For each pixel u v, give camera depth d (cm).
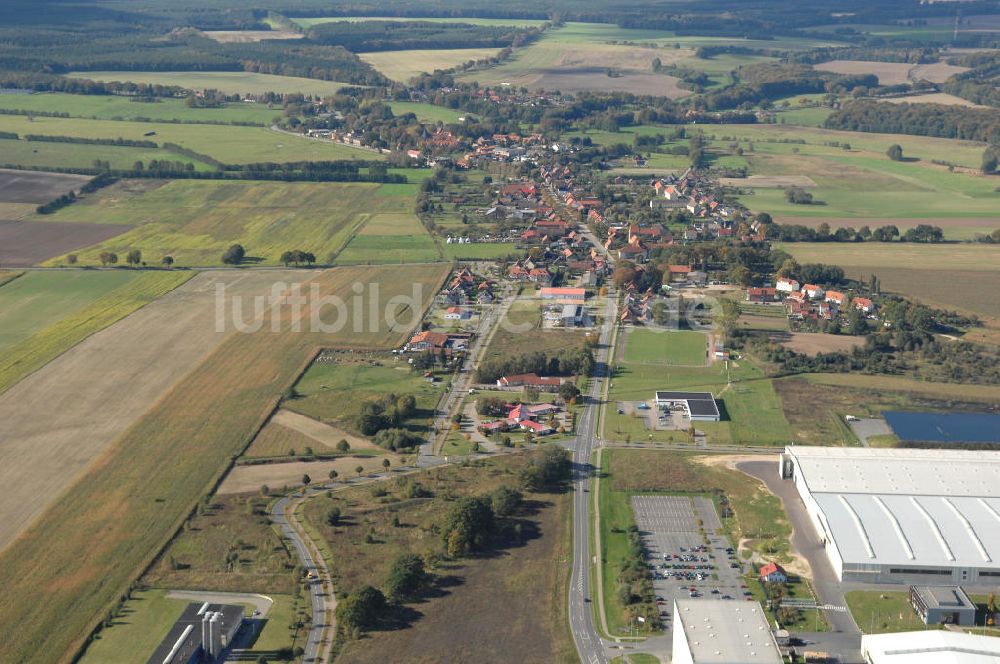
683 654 19788
